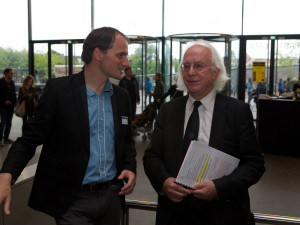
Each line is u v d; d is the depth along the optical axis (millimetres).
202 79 1457
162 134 1577
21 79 11742
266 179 4551
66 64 11391
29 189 1826
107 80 1519
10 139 7246
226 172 1430
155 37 10172
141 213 3379
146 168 1574
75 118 1386
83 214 1399
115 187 1507
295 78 9703
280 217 1732
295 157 5816
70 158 1384
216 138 1446
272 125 6000
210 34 9406
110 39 1383
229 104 1493
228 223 1438
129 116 1613
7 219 1661
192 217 1492
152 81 10312
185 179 1390
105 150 1462
